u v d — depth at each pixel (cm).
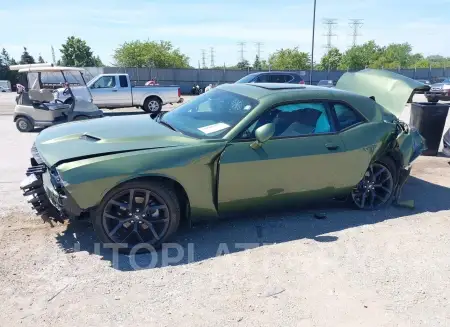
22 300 285
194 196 366
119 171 333
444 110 786
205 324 267
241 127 382
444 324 278
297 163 402
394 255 374
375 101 495
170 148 357
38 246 365
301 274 333
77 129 407
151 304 286
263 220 445
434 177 651
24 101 1077
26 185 368
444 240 410
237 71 3869
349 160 434
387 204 501
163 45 5838
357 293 310
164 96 1747
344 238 406
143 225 362
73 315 271
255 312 281
